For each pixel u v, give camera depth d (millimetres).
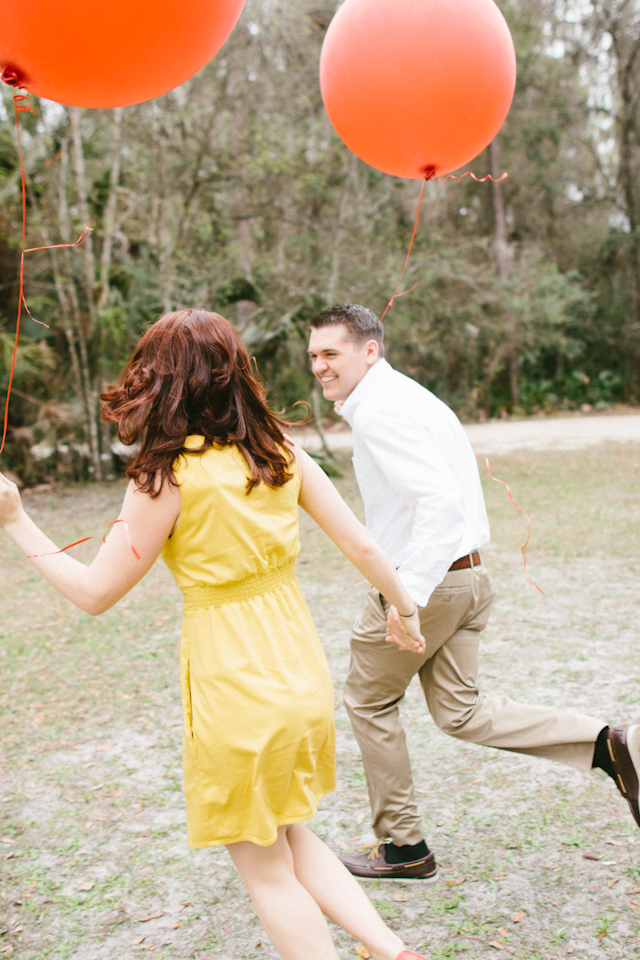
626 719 3416
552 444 17547
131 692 4234
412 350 23312
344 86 2291
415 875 2338
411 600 1889
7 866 2596
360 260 15898
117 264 14953
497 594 5676
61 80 1806
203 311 1712
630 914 2113
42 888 2459
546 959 1964
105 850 2672
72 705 4090
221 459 1642
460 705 2232
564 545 7113
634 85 27000
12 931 2246
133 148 13922
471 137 2328
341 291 15359
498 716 2197
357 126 2355
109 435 14555
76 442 14461
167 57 1827
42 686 4410
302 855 1740
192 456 1616
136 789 3115
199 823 1593
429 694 2289
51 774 3283
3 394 13633
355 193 15727
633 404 30047
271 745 1562
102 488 13648
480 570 2256
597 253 29953
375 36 2178
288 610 1689
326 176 15508
